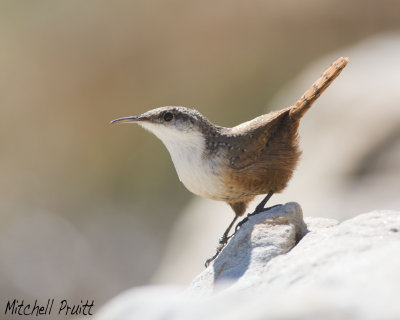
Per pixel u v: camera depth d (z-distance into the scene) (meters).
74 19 20.44
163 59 20.22
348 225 4.36
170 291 4.58
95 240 17.28
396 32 19.30
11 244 16.86
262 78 19.98
